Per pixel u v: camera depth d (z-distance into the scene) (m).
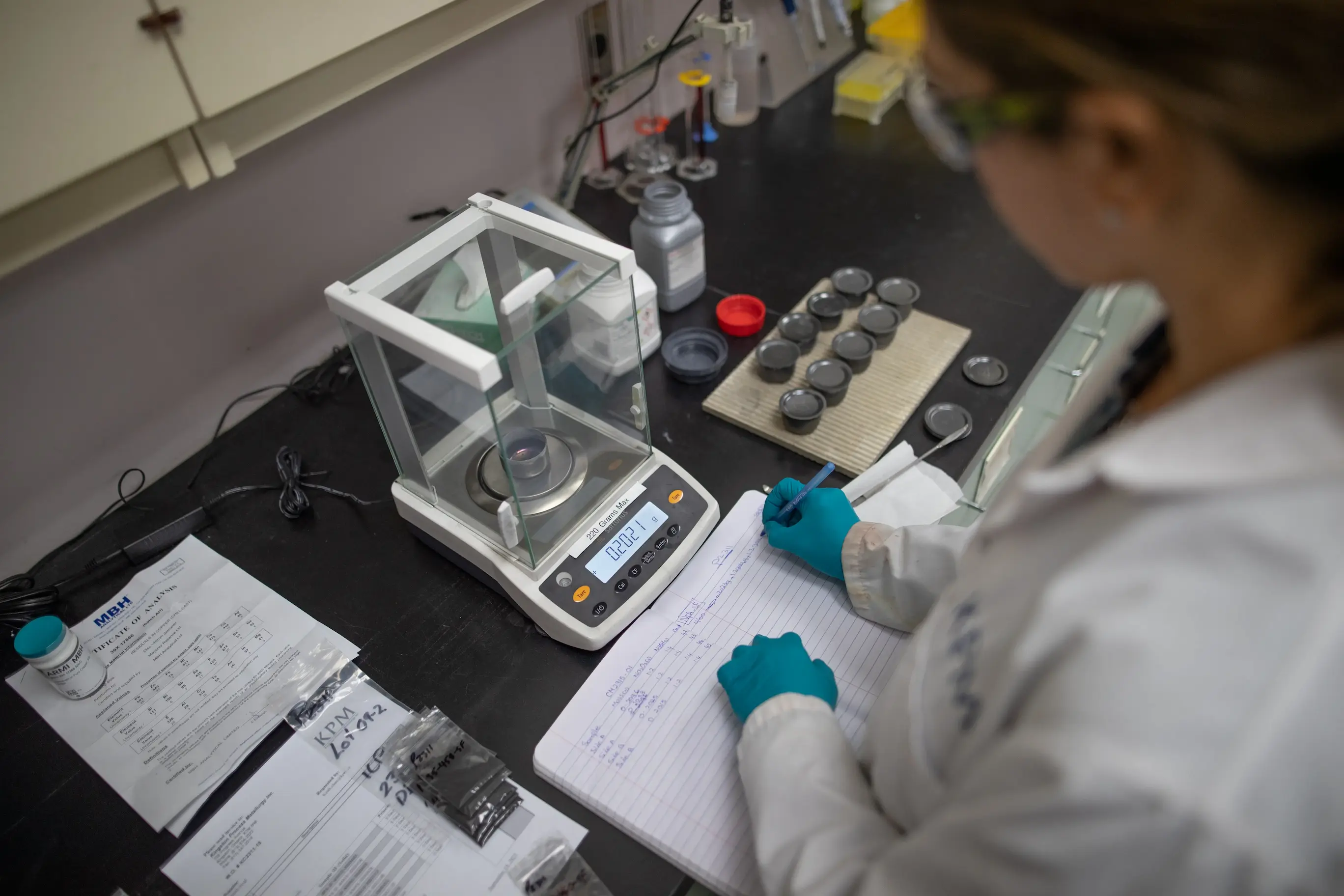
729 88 1.66
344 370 1.31
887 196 1.55
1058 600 0.44
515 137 1.53
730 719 0.84
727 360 1.25
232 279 1.21
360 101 1.24
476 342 0.89
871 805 0.67
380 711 0.89
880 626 0.91
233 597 1.01
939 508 0.99
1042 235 0.49
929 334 1.25
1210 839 0.37
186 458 1.25
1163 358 0.59
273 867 0.78
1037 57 0.39
